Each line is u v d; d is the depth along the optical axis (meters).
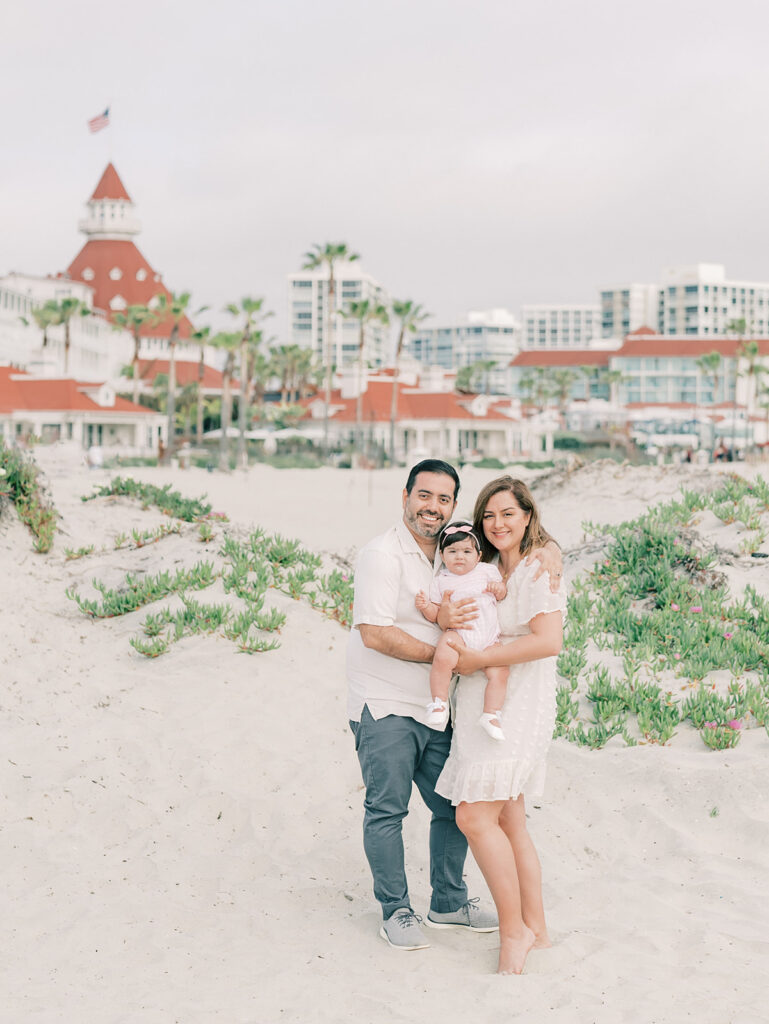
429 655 4.45
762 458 25.08
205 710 7.30
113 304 136.00
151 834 5.69
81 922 4.71
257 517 23.55
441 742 4.64
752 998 3.97
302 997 4.04
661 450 72.38
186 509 13.84
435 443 91.56
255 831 5.81
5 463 11.60
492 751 4.32
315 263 83.38
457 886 4.75
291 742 6.98
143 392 101.69
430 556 4.65
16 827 5.68
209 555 10.58
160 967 4.31
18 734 6.84
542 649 4.34
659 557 10.93
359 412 81.12
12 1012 3.90
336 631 9.02
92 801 5.99
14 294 92.69
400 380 98.88
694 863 5.43
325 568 10.99
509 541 4.53
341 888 5.18
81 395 78.19
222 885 5.17
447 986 4.16
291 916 4.84
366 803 4.62
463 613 4.33
